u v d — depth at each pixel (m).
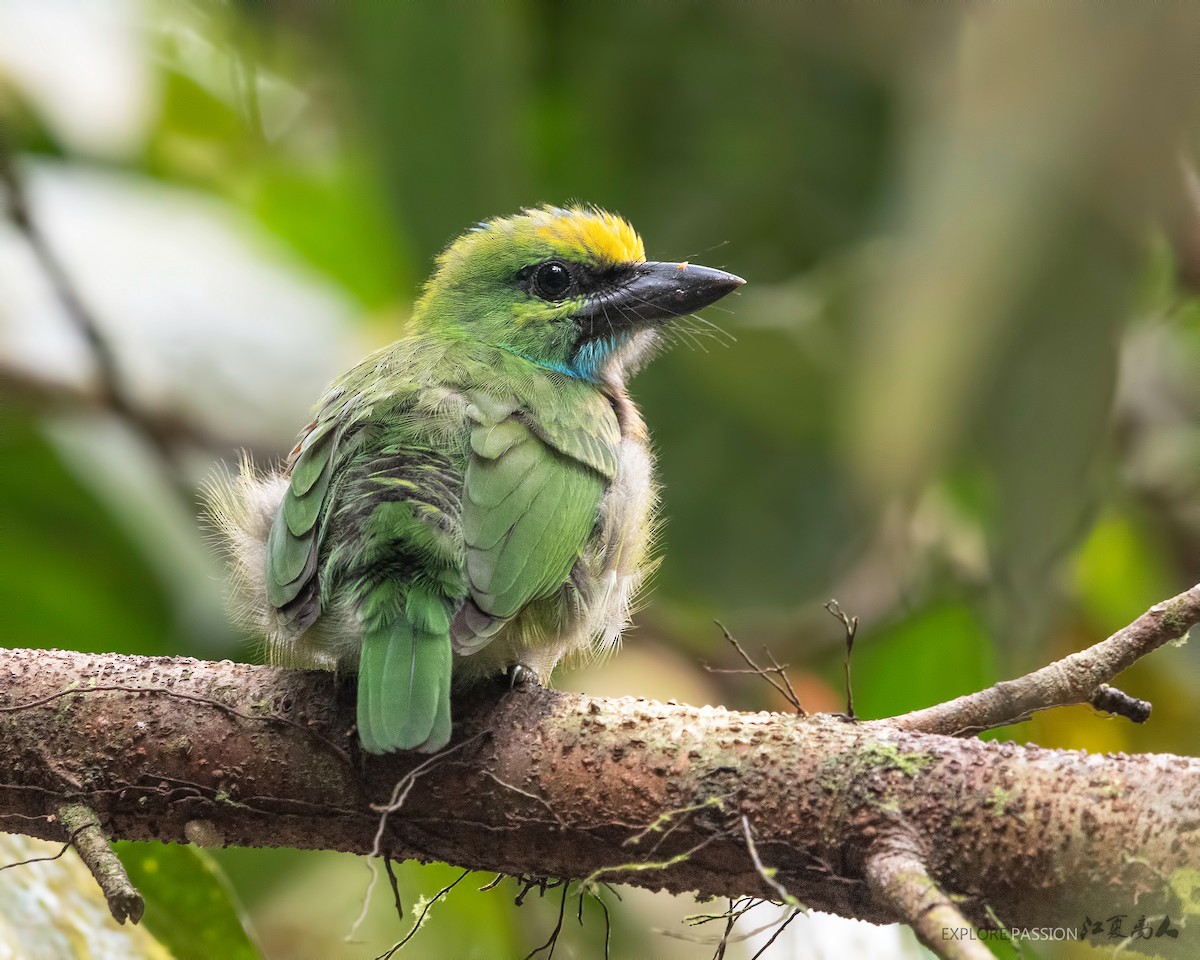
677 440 12.05
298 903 11.22
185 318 12.91
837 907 6.63
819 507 11.82
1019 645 9.62
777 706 11.76
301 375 12.95
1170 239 9.48
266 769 7.13
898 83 9.91
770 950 9.60
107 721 7.19
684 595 12.05
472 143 10.23
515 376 9.30
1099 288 7.71
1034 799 6.34
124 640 11.74
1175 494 12.09
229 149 13.81
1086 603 12.20
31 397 12.12
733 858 6.65
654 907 10.38
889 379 6.35
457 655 7.61
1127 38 5.96
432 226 10.67
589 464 8.85
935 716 7.10
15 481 11.86
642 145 12.27
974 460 9.88
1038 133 6.08
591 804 6.84
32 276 12.75
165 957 8.12
